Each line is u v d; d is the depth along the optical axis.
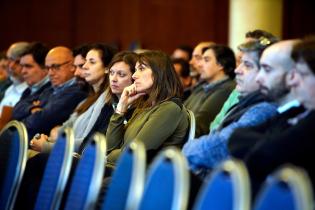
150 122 5.19
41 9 14.59
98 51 6.46
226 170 3.36
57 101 6.92
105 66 6.45
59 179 4.32
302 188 3.03
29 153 6.18
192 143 4.55
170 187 3.53
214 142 4.37
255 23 11.73
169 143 5.26
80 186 4.10
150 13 14.17
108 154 5.36
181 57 8.82
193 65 8.00
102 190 4.54
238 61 6.29
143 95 5.51
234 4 11.84
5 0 14.65
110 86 5.92
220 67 6.98
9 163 4.84
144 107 5.38
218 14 13.92
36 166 5.24
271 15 11.74
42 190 4.44
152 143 5.13
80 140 6.13
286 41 4.19
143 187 3.74
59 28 14.59
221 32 13.93
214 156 4.36
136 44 14.17
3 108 7.63
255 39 4.80
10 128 4.99
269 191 3.15
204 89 7.03
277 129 4.04
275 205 3.11
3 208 4.80
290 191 3.06
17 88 8.52
